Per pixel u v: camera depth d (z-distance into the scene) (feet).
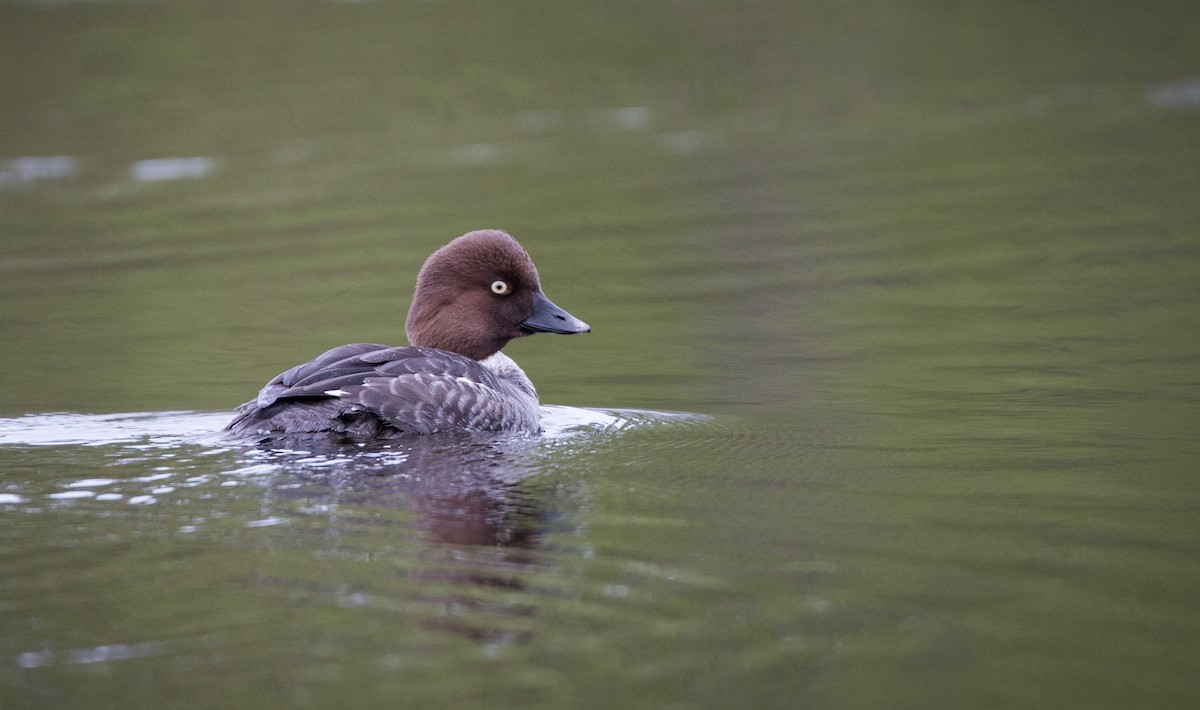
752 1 123.34
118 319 55.42
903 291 58.49
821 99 99.14
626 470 32.96
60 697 20.47
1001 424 38.47
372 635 22.47
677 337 52.49
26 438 35.94
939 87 102.01
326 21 111.75
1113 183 76.38
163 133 88.28
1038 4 124.36
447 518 28.58
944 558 26.63
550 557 26.21
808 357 48.73
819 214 73.15
